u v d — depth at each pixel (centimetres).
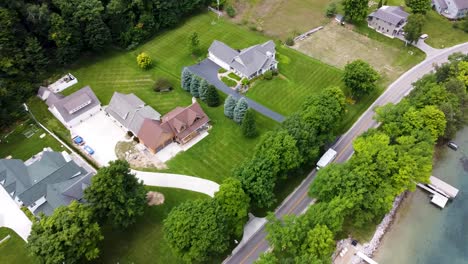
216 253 7219
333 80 11256
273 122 9956
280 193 8512
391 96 10881
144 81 11088
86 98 9919
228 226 7188
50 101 10006
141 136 9188
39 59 10569
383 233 8262
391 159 7875
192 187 8575
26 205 7762
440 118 8925
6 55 10006
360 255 7669
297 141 8300
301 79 11262
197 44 11731
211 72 11406
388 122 9038
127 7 11950
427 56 12206
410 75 11544
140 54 11400
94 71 11362
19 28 10394
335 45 12606
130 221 7406
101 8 11181
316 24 13450
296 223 6856
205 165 9000
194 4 13338
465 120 9762
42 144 9350
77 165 8531
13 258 7344
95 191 7131
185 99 10550
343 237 7931
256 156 8119
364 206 7619
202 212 6912
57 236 6575
